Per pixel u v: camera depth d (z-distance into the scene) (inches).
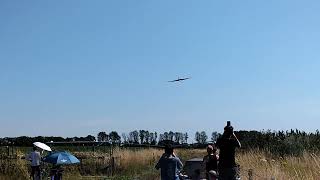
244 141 1359.5
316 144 1178.6
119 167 1409.9
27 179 1136.2
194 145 1925.4
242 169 848.3
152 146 1857.8
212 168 710.5
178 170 700.7
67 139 1979.6
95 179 1192.2
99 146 1678.2
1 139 1422.2
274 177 755.4
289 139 1212.5
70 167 1320.1
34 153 1067.3
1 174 1136.2
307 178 758.5
